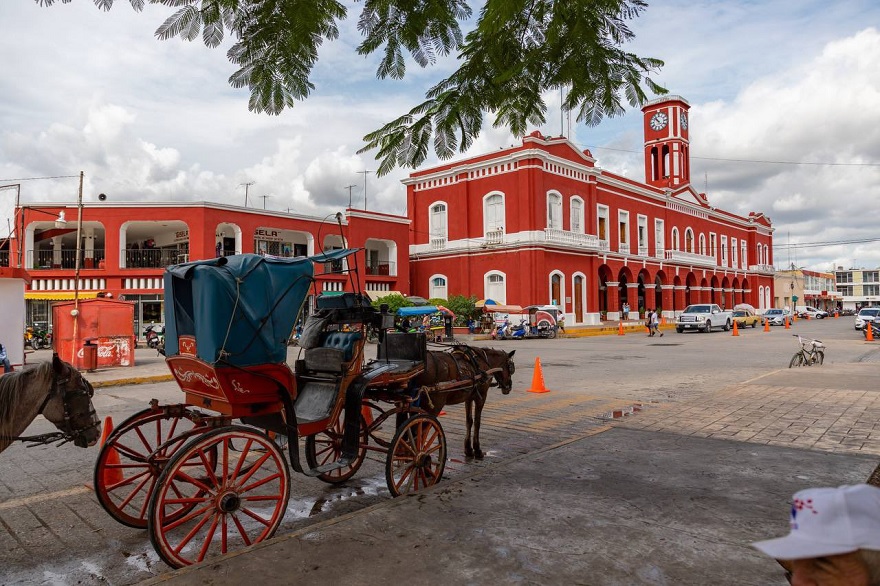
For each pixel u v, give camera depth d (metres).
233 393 4.41
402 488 6.00
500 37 4.53
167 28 4.04
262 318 4.52
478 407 7.15
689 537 4.06
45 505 5.62
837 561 1.40
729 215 59.72
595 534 4.12
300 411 5.19
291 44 4.22
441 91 5.04
